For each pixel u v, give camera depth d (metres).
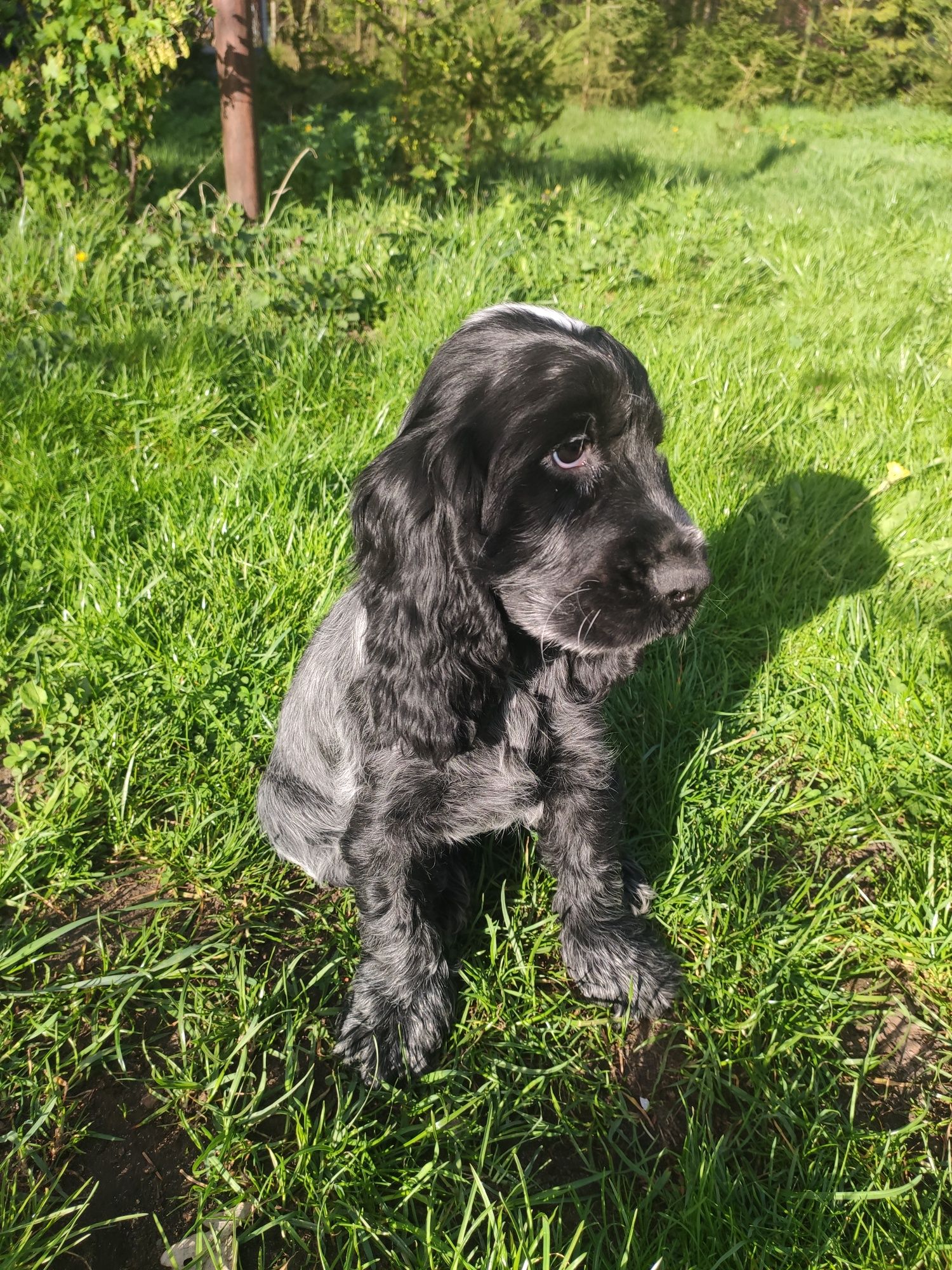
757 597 0.76
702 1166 0.39
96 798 0.60
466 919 0.54
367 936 0.48
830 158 2.61
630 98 3.81
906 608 0.73
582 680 0.48
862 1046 0.48
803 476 0.87
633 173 2.11
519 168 1.96
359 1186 0.40
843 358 1.09
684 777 0.60
